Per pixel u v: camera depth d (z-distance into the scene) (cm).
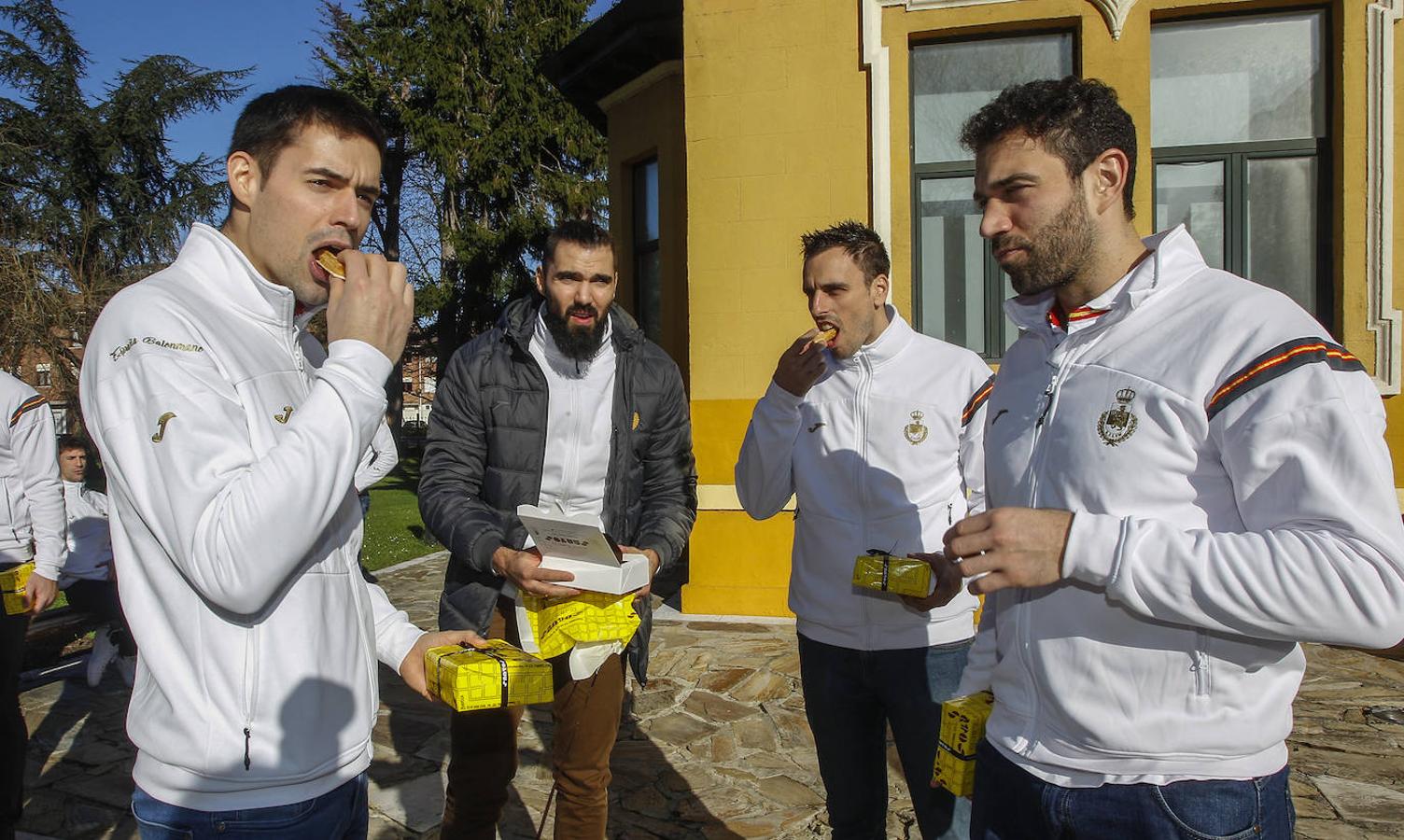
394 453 454
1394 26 571
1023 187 159
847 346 268
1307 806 357
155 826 149
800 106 631
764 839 343
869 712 267
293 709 152
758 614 645
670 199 809
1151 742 144
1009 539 146
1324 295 606
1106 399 152
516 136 2355
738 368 646
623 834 347
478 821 276
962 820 247
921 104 641
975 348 644
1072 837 153
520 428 280
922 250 646
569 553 244
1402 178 577
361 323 149
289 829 152
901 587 230
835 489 270
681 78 797
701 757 420
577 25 2441
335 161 159
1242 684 141
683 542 294
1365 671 524
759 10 633
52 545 370
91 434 150
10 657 329
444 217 2695
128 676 545
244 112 163
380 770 409
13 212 1659
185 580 147
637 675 289
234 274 162
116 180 2612
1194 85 616
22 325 1321
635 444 293
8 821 333
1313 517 128
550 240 279
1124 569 136
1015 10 604
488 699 176
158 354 144
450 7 2362
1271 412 132
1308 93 604
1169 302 153
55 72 2606
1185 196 621
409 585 866
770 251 639
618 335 295
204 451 140
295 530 137
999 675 172
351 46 2822
